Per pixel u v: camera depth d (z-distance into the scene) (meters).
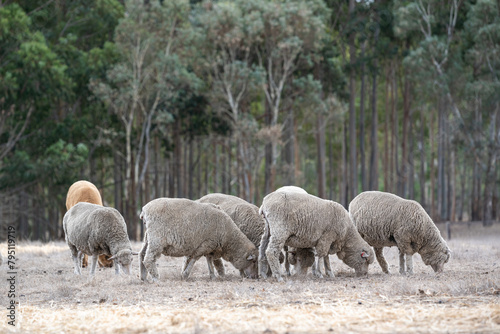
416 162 99.88
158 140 70.69
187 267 18.50
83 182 24.52
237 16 62.09
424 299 13.09
